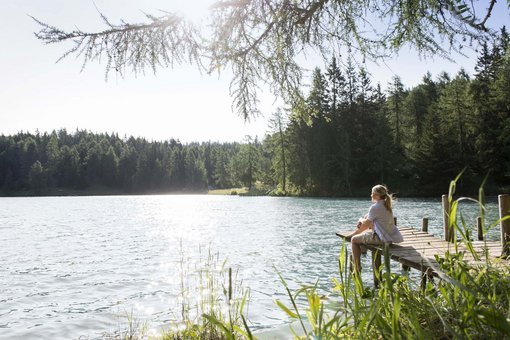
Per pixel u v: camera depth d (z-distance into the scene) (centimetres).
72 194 11225
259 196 6725
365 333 213
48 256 1256
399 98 5856
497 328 172
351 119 5541
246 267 1009
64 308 703
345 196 5391
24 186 11244
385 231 729
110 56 410
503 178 4681
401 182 5262
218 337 407
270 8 437
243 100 476
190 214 3081
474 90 4819
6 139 11912
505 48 384
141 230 2005
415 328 199
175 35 427
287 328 548
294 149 5800
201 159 14300
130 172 12438
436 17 377
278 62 467
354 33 420
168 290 805
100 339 547
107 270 1028
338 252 1215
